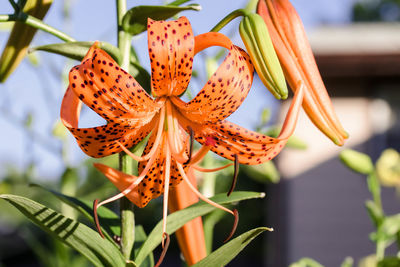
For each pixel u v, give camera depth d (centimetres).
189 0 37
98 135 36
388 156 63
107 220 37
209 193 50
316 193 155
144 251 35
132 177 35
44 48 36
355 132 154
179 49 35
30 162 63
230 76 36
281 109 152
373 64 142
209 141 36
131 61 37
